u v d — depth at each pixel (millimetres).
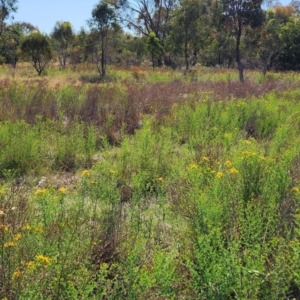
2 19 33188
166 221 4305
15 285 2568
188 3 28672
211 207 3662
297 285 3010
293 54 36156
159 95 12312
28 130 7297
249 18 22375
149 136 6582
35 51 27234
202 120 8617
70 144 7012
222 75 24547
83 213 3820
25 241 2984
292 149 5449
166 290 2875
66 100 11000
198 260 2990
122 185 5160
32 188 5527
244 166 4477
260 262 2938
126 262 3035
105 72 26984
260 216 3604
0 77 23750
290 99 12328
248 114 9078
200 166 5227
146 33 46000
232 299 2943
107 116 9109
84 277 2850
